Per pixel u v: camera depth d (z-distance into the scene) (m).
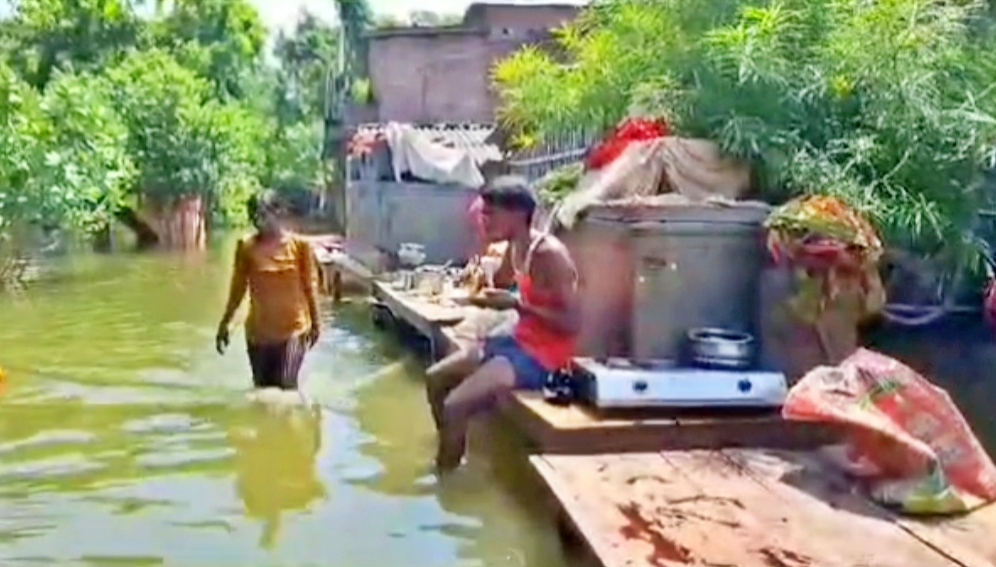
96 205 16.47
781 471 4.19
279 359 7.09
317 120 35.56
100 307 11.74
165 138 20.97
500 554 4.05
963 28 6.16
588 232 5.76
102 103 18.52
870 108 5.98
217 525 4.44
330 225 23.19
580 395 5.09
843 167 5.79
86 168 15.73
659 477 4.13
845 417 3.85
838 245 5.11
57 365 8.11
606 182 6.02
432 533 4.31
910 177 5.80
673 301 5.50
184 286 13.93
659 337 5.52
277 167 28.23
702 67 6.55
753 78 6.15
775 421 4.74
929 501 3.60
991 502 3.71
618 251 5.69
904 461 3.70
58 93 16.11
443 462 5.24
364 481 5.06
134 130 20.73
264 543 4.21
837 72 6.06
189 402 6.79
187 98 21.73
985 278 5.78
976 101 5.88
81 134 15.96
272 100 35.47
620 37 7.80
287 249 7.05
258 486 4.98
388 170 15.00
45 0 13.45
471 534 4.29
